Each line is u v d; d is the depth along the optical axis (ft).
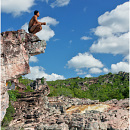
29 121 82.07
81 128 73.10
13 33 74.59
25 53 77.92
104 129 76.18
